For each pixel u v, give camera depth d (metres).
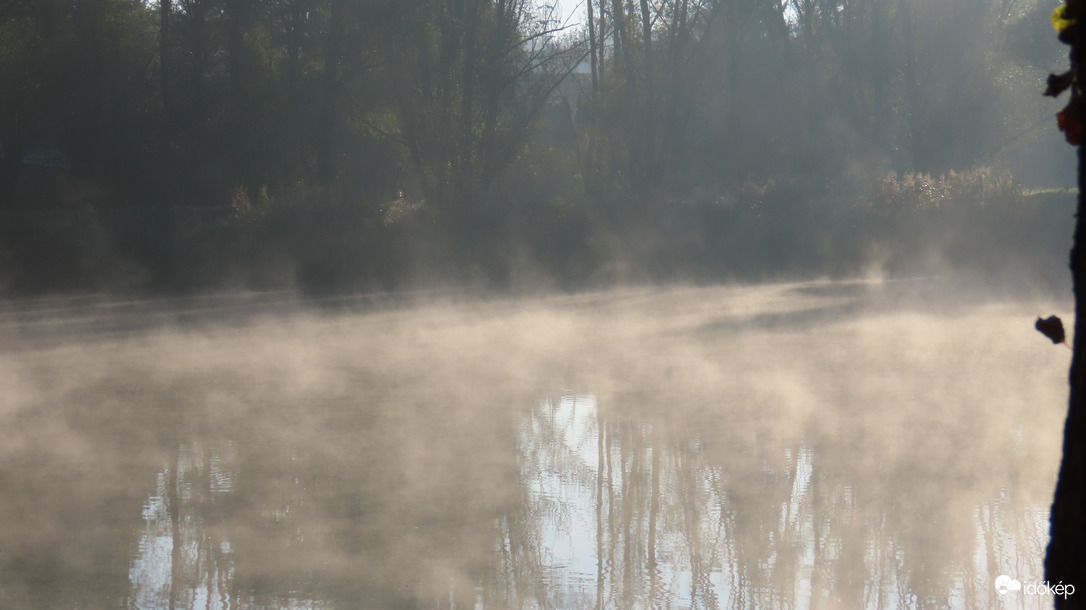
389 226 30.75
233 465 8.67
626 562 6.13
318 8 37.94
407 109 36.81
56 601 5.61
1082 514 2.39
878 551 6.20
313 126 38.12
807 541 6.42
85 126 39.62
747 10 41.03
